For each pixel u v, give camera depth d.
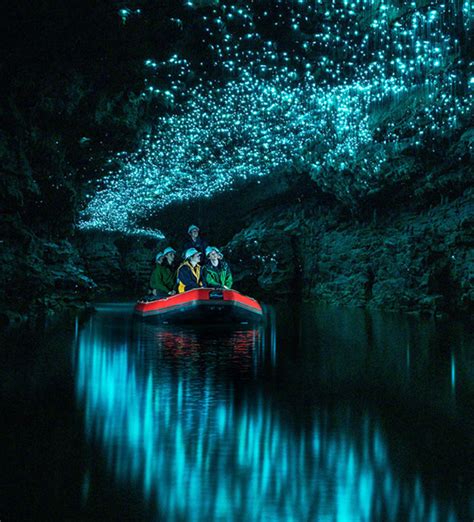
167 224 47.66
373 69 21.45
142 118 24.53
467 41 17.98
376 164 24.84
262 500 3.24
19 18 16.22
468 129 20.84
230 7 19.70
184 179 33.09
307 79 22.92
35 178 21.25
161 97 23.36
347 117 24.22
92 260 53.66
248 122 25.41
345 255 30.72
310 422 5.08
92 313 22.41
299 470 3.77
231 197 40.31
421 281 23.52
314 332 14.70
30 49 17.38
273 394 6.36
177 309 16.97
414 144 22.88
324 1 19.16
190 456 4.07
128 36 18.25
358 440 4.50
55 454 4.07
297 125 25.86
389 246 26.28
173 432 4.72
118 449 4.22
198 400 6.02
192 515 3.04
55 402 5.82
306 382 7.16
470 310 21.27
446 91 20.03
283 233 36.16
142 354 9.94
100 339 12.47
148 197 35.72
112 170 27.89
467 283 21.03
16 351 10.00
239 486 3.46
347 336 13.55
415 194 24.75
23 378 7.23
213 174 32.62
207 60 21.81
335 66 22.03
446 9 17.28
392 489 3.42
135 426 4.91
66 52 18.00
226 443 4.41
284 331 15.03
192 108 24.83
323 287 32.75
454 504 3.18
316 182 31.98
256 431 4.78
